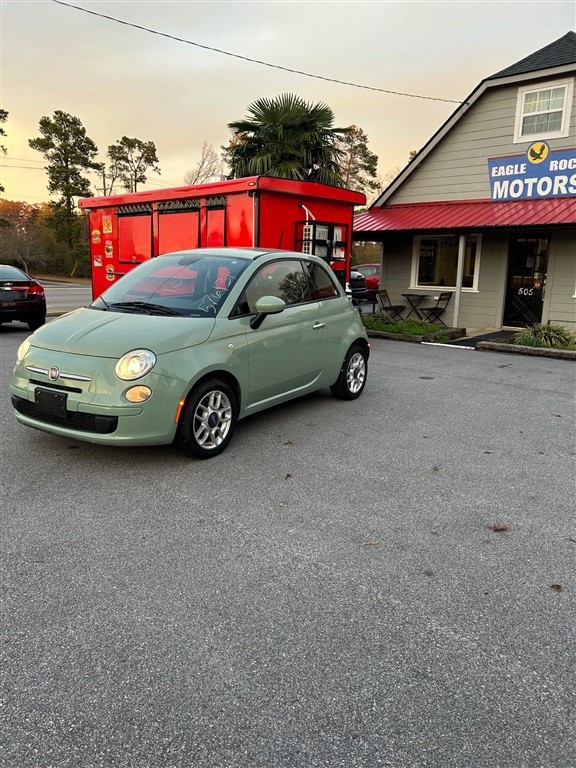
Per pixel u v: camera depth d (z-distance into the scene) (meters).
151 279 5.56
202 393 4.66
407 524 3.75
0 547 3.37
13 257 47.47
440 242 14.49
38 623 2.70
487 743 2.09
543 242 13.10
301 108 15.88
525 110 12.77
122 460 4.76
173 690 2.31
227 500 4.05
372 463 4.84
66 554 3.30
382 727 2.15
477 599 2.95
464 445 5.35
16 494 4.09
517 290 13.64
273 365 5.40
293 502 4.05
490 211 12.88
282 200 8.89
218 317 4.92
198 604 2.86
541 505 4.09
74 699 2.26
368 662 2.49
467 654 2.55
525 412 6.53
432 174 14.48
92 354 4.37
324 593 2.97
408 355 10.37
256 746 2.06
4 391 6.83
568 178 12.23
